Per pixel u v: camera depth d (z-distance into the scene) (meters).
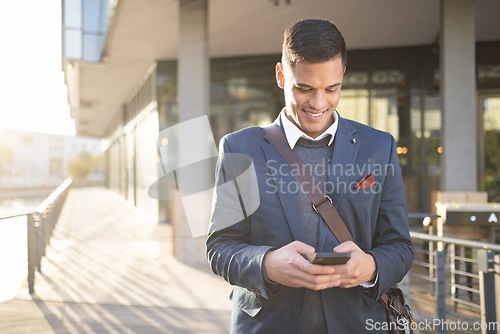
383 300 1.19
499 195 8.15
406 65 8.89
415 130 8.85
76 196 23.02
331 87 1.08
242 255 1.09
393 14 7.02
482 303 2.53
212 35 8.05
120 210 14.30
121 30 7.93
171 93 10.04
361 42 8.59
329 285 1.01
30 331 3.02
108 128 29.48
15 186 39.25
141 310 3.55
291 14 7.04
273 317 1.14
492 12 6.87
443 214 4.74
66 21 7.97
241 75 9.52
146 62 10.39
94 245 7.15
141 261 5.86
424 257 4.96
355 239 1.17
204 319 3.29
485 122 8.34
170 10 7.05
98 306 3.68
